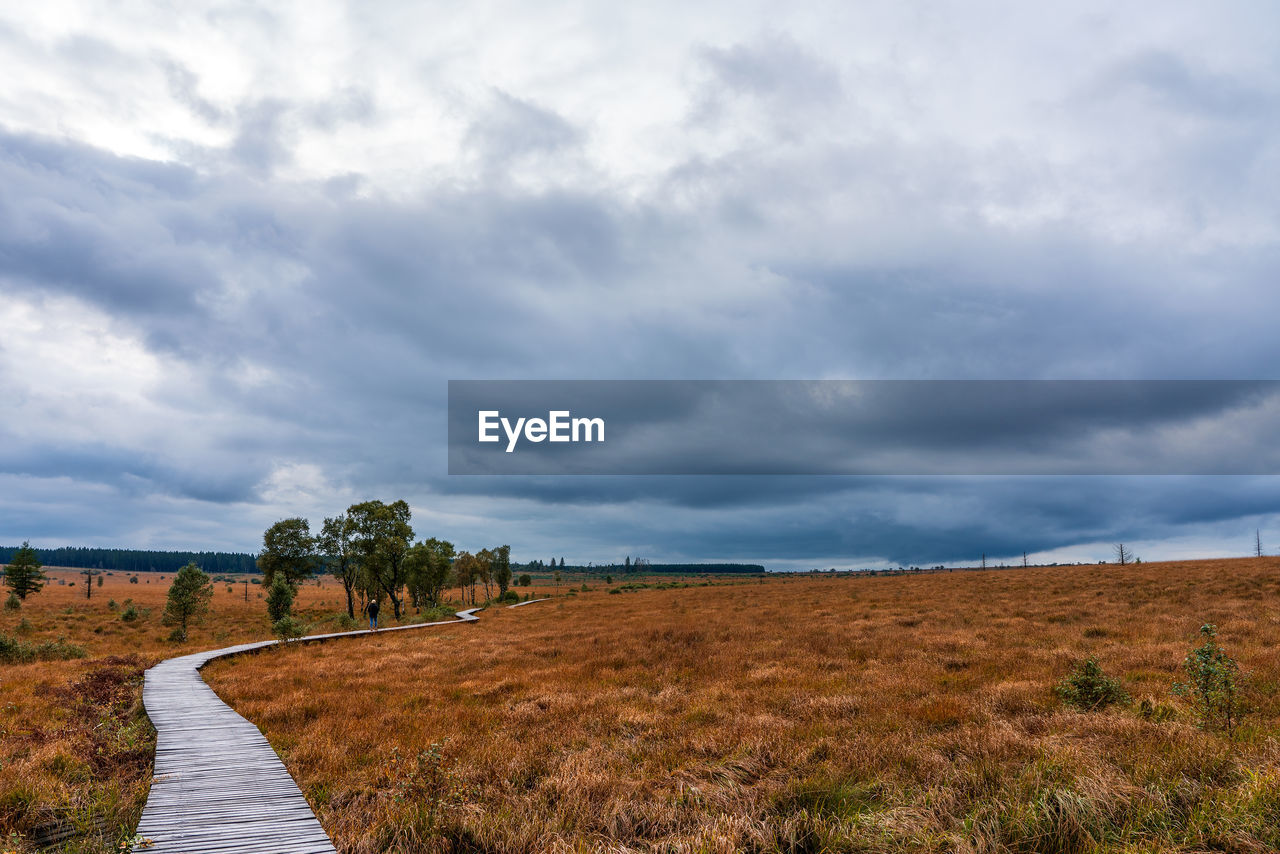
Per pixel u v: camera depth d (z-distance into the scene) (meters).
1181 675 13.24
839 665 17.17
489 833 6.40
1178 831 5.54
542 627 34.06
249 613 65.06
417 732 11.36
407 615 62.31
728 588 65.50
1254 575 33.78
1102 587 35.28
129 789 8.10
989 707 11.18
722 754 9.38
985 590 39.75
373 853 6.14
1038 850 5.55
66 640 32.62
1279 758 6.71
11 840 6.18
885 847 5.83
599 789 7.73
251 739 10.46
